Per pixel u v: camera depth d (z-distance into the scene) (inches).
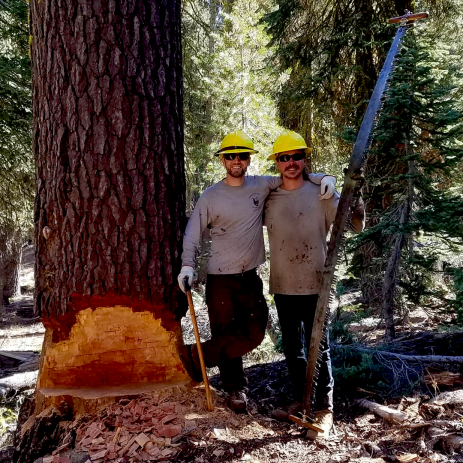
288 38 381.1
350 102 329.7
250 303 130.0
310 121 366.9
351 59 333.7
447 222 195.9
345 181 110.0
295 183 128.3
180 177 137.7
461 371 146.0
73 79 123.9
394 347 173.5
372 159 246.5
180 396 128.6
